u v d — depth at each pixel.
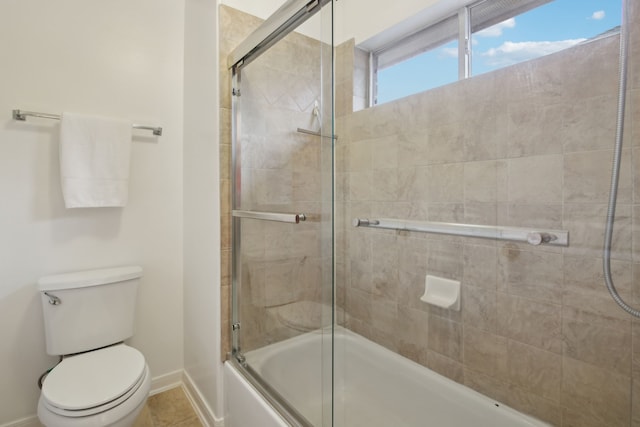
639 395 1.03
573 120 1.14
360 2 1.89
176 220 2.02
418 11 1.61
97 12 1.75
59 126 1.64
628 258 1.04
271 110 1.47
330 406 1.23
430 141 1.61
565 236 1.17
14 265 1.56
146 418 1.74
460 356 1.51
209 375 1.69
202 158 1.75
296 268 1.39
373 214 1.90
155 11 1.92
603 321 1.10
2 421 1.56
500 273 1.36
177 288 2.04
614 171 1.06
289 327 1.39
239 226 1.64
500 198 1.35
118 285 1.68
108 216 1.80
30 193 1.59
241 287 1.63
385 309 1.84
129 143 1.75
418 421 1.55
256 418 1.33
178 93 2.00
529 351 1.28
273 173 1.48
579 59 1.12
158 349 1.98
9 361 1.56
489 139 1.38
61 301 1.54
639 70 1.00
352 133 2.00
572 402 1.18
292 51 1.37
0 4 1.51
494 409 1.34
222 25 1.60
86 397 1.18
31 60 1.58
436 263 1.59
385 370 1.74
